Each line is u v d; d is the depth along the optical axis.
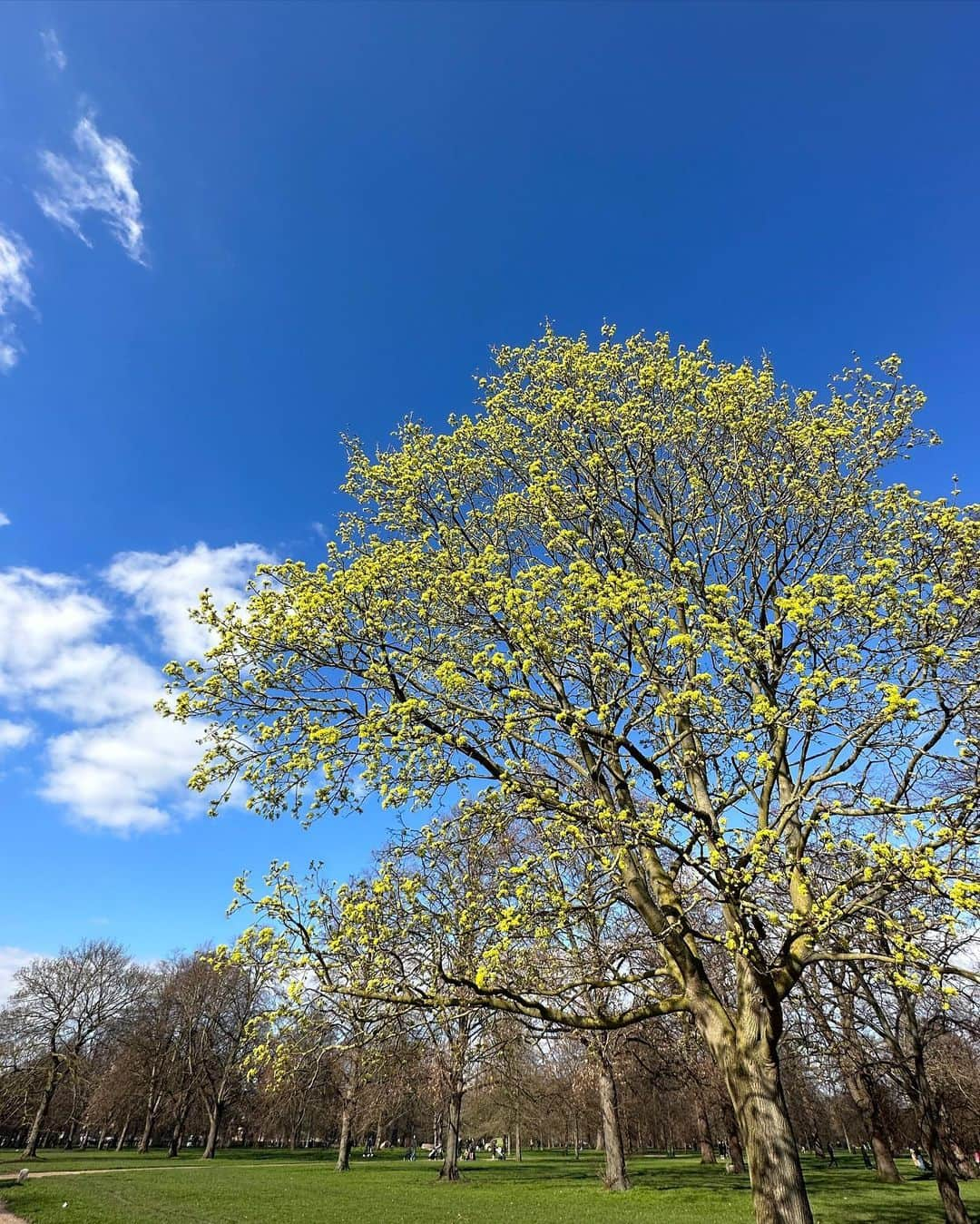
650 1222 21.27
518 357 16.30
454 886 11.52
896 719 9.48
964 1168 35.72
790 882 11.04
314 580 13.04
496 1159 59.25
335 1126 75.19
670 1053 27.27
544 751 11.05
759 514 13.68
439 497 15.23
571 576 11.13
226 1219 21.72
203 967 60.19
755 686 12.32
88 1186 30.25
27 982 57.88
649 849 12.29
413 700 10.77
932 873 8.16
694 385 14.55
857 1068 20.19
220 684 12.22
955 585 11.31
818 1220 20.03
